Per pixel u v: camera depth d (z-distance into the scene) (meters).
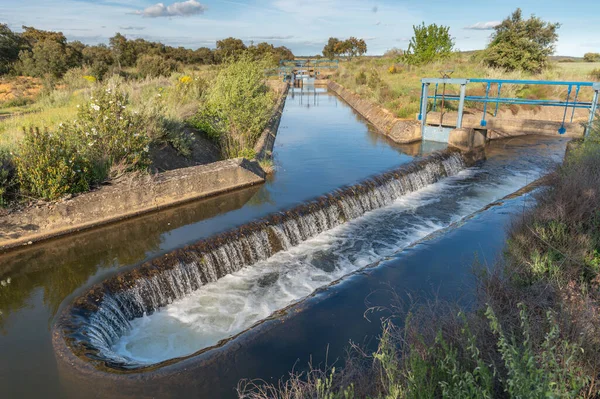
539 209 7.79
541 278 5.58
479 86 24.64
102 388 4.37
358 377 4.29
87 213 8.48
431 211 11.25
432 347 3.63
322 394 3.60
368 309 6.45
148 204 9.37
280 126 20.53
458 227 9.71
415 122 17.84
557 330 3.20
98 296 6.21
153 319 6.56
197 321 6.54
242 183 11.12
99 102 10.16
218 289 7.44
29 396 4.49
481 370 2.97
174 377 4.63
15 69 33.94
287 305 6.98
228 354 5.18
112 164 9.69
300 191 10.77
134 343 5.98
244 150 13.05
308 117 23.44
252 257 8.36
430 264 7.97
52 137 8.85
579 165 8.83
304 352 5.38
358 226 10.23
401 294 6.92
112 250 7.59
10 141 10.05
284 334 5.75
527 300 4.94
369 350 5.43
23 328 5.58
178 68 37.09
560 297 4.88
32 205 8.02
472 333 4.02
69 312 5.77
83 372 4.54
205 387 4.56
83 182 8.83
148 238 8.04
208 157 13.35
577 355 3.57
